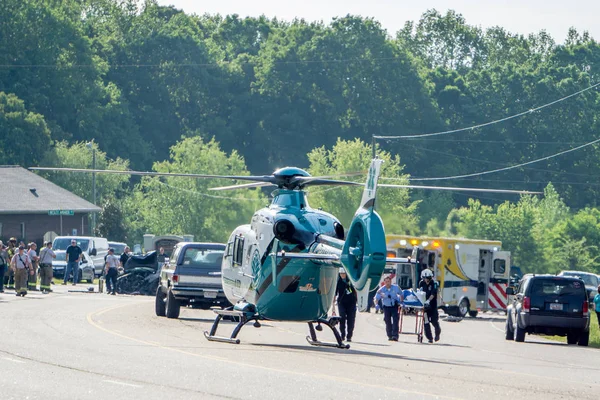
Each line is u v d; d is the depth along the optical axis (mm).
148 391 39969
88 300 112438
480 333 101188
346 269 58156
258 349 61062
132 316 88875
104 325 76000
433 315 82000
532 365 62188
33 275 131125
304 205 65750
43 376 44000
